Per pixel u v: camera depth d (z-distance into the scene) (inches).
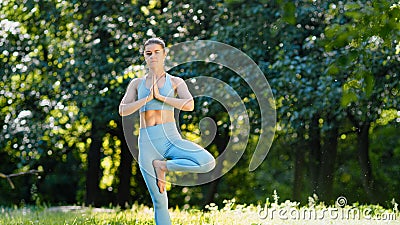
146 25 657.6
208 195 900.0
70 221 422.0
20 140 721.6
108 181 1013.2
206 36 640.4
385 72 571.2
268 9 594.2
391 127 675.4
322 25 596.1
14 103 709.3
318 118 652.7
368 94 262.2
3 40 670.5
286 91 583.8
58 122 693.9
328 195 747.4
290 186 1000.9
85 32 687.7
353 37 258.7
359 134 746.2
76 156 1005.2
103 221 417.1
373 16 256.5
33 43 706.8
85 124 748.6
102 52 679.1
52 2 693.3
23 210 555.2
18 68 668.1
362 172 766.5
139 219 427.8
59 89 687.7
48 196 1019.9
